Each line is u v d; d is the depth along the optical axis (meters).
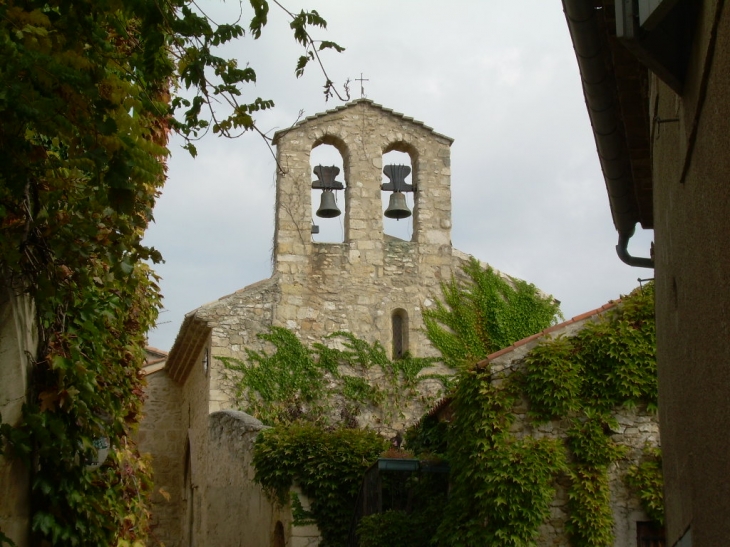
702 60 5.15
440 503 14.01
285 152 24.48
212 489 21.52
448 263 24.80
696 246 5.64
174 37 6.48
